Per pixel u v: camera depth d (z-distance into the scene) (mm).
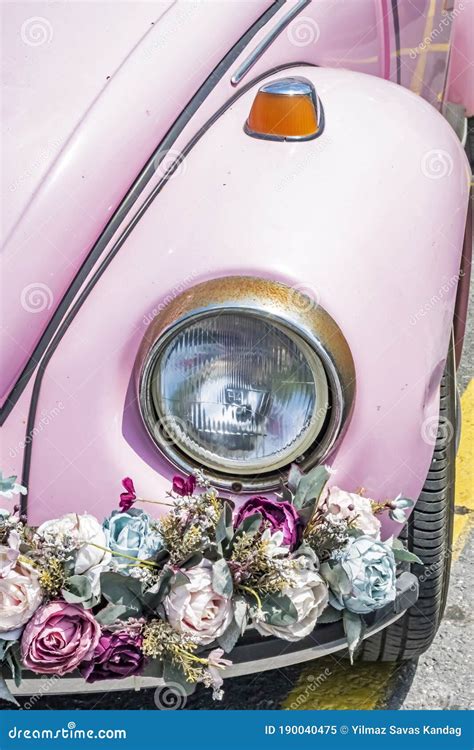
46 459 1681
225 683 2037
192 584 1577
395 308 1669
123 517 1617
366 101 1849
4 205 1747
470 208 2119
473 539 2289
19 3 1956
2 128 1810
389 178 1743
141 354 1645
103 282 1711
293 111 1754
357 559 1613
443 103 2570
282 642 1698
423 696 2012
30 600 1585
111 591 1594
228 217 1687
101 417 1675
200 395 1629
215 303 1600
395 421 1668
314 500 1620
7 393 1696
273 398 1621
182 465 1654
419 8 2246
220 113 1850
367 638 1939
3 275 1709
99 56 1875
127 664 1616
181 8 1904
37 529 1643
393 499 1690
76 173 1763
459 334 2158
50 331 1708
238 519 1623
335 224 1678
